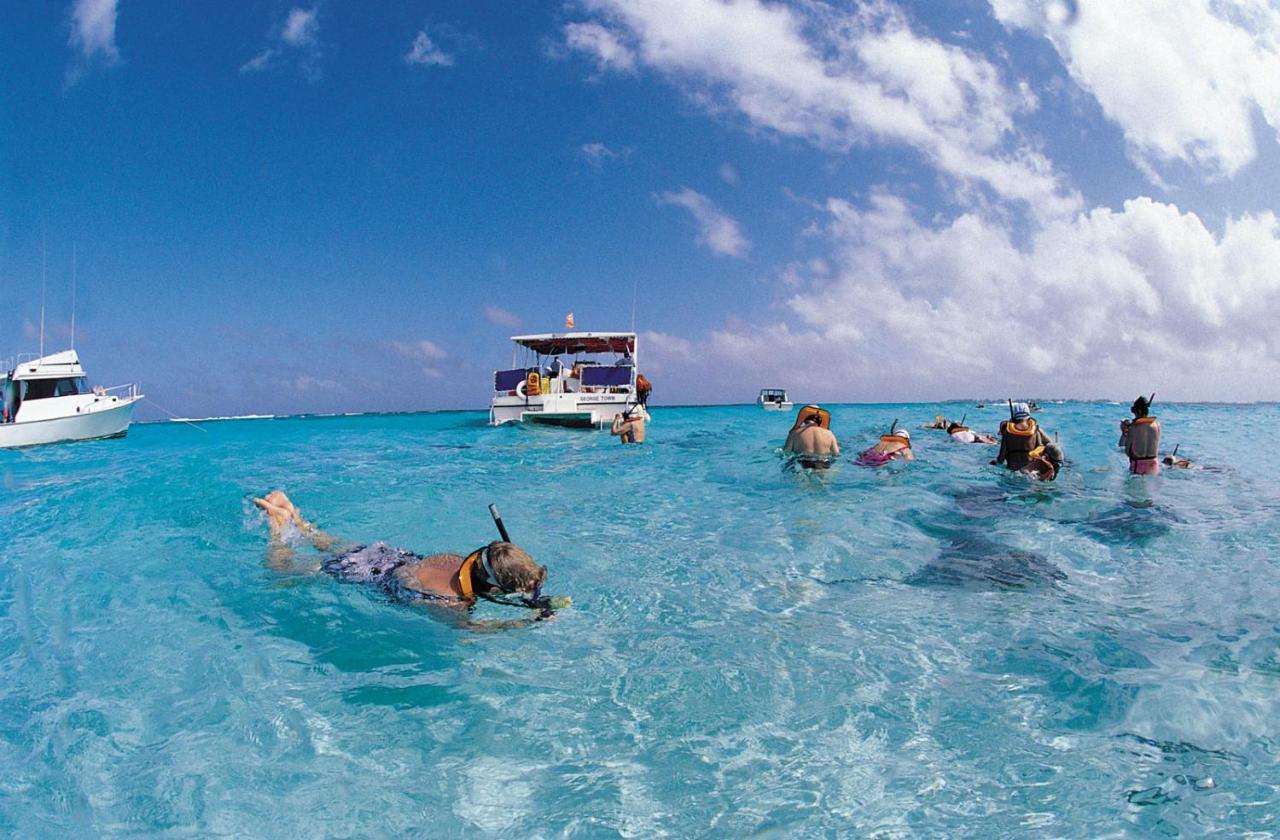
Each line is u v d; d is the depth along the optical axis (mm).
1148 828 2342
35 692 3457
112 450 18688
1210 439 17578
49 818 2424
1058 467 9789
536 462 13250
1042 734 2986
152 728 3080
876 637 4098
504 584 4293
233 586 5070
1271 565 5539
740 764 2775
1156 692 3342
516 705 3279
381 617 4449
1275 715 3113
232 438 23203
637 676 3574
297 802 2520
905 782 2639
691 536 6680
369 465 13195
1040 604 4684
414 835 2340
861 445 14484
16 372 20953
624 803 2520
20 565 5949
